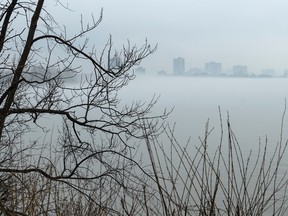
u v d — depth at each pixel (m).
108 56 7.59
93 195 3.65
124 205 2.63
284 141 102.75
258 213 2.30
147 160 18.94
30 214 3.09
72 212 3.46
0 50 7.08
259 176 2.42
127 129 7.11
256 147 93.81
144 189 2.54
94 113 76.62
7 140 6.04
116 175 5.41
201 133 107.06
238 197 2.34
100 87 7.63
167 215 2.31
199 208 2.33
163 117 6.97
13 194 3.26
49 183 3.40
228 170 2.41
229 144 2.44
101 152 6.91
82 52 7.52
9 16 7.11
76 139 7.69
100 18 7.56
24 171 3.90
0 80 7.59
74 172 5.94
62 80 7.55
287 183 2.41
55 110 7.54
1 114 6.80
